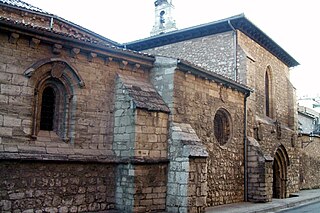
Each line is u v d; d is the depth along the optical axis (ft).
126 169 35.60
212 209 42.73
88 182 34.35
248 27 61.93
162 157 37.78
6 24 29.40
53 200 31.60
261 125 59.41
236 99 52.80
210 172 45.44
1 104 29.71
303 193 74.74
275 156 66.03
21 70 31.12
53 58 33.14
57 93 34.42
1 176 28.50
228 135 50.83
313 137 94.02
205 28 63.21
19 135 30.53
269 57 71.51
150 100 37.96
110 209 35.70
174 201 36.96
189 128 40.19
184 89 41.39
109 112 37.42
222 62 61.36
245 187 52.75
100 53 36.32
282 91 76.69
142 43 71.15
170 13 93.50
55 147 32.76
